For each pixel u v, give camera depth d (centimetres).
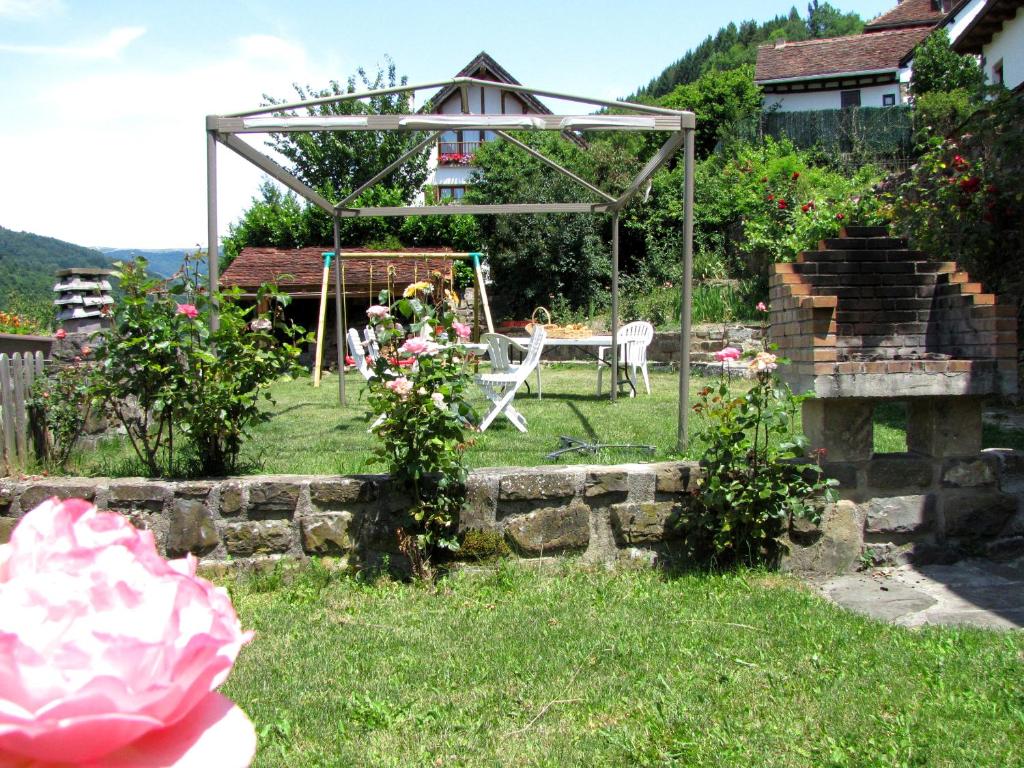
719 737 240
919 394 382
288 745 241
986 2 1289
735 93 2719
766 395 386
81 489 390
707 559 402
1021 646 299
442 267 1502
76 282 736
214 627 68
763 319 1409
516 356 1405
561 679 281
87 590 66
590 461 520
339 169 1941
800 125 2047
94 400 469
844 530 400
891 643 304
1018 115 729
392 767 229
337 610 355
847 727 243
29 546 73
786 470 389
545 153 1911
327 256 1130
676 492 400
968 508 407
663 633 319
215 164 502
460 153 2552
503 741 243
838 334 413
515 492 391
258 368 425
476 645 311
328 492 391
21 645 58
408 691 276
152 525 392
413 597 368
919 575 392
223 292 434
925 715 249
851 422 401
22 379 499
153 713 62
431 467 376
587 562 398
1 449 469
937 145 871
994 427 611
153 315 415
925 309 418
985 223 730
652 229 1827
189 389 414
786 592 365
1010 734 237
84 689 57
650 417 716
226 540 392
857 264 415
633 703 264
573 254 1816
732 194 1731
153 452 432
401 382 371
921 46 2133
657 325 1495
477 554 392
